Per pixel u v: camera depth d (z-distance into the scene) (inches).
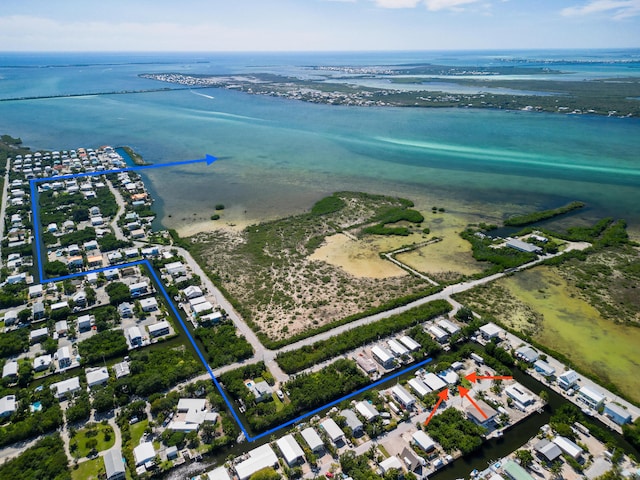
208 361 3508.9
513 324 3895.2
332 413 2989.7
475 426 2819.9
